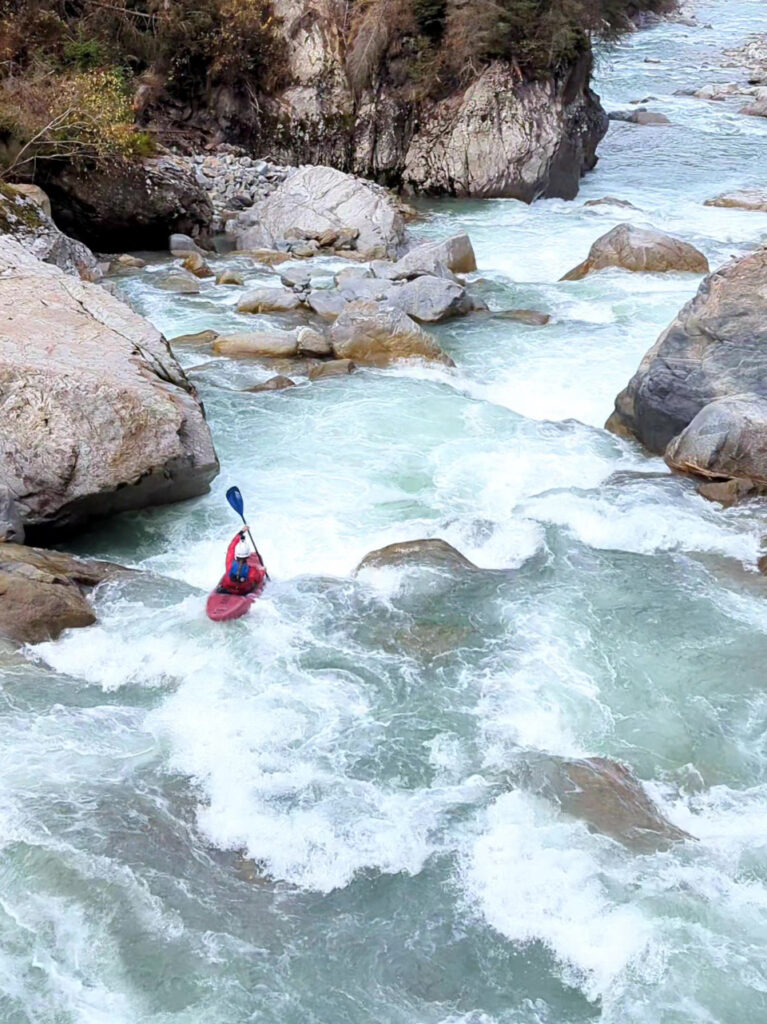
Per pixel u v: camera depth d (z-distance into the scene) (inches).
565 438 516.4
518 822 281.9
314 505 450.6
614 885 261.9
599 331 658.8
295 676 338.6
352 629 362.9
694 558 414.0
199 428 450.6
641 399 507.2
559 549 418.6
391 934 251.6
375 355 604.1
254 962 242.2
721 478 462.6
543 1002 235.6
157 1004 230.7
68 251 732.7
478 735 315.0
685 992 235.6
